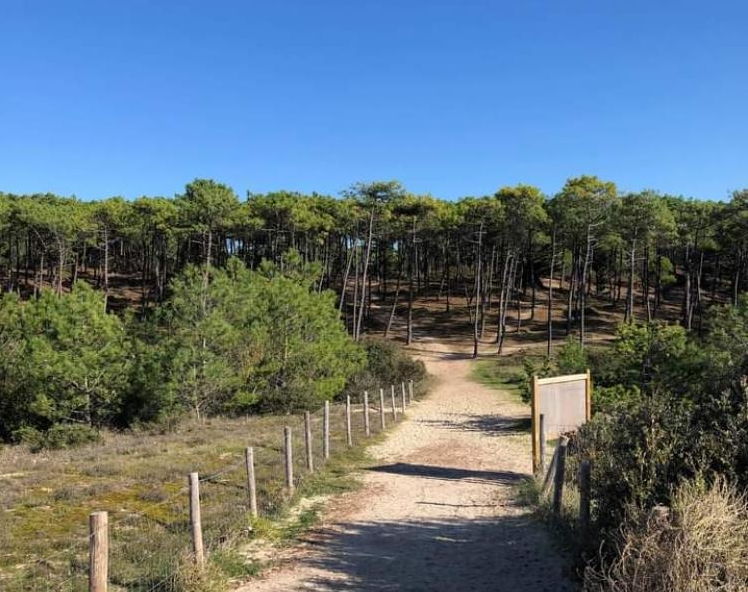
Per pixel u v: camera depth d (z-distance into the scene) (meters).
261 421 20.34
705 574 4.18
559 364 22.31
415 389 32.97
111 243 73.12
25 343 21.41
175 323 21.23
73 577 6.44
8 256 71.06
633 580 4.42
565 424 13.23
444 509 10.11
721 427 5.63
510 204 54.12
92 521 4.98
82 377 19.55
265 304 23.64
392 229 60.66
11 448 17.17
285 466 11.12
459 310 70.19
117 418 20.62
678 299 74.31
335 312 27.16
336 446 16.02
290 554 7.62
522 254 67.06
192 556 6.59
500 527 8.86
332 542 8.14
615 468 6.09
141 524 8.36
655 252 65.88
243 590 6.36
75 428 17.36
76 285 21.84
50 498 9.72
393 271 88.06
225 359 21.66
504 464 14.45
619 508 5.81
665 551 4.36
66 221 56.69
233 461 12.92
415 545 8.01
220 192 59.34
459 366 47.78
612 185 52.25
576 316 65.62
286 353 23.48
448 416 24.66
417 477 12.84
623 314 66.25
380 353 36.69
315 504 10.34
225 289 22.14
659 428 5.94
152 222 60.62
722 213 52.28
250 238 67.00
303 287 25.83
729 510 4.47
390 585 6.48
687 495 4.57
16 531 8.16
